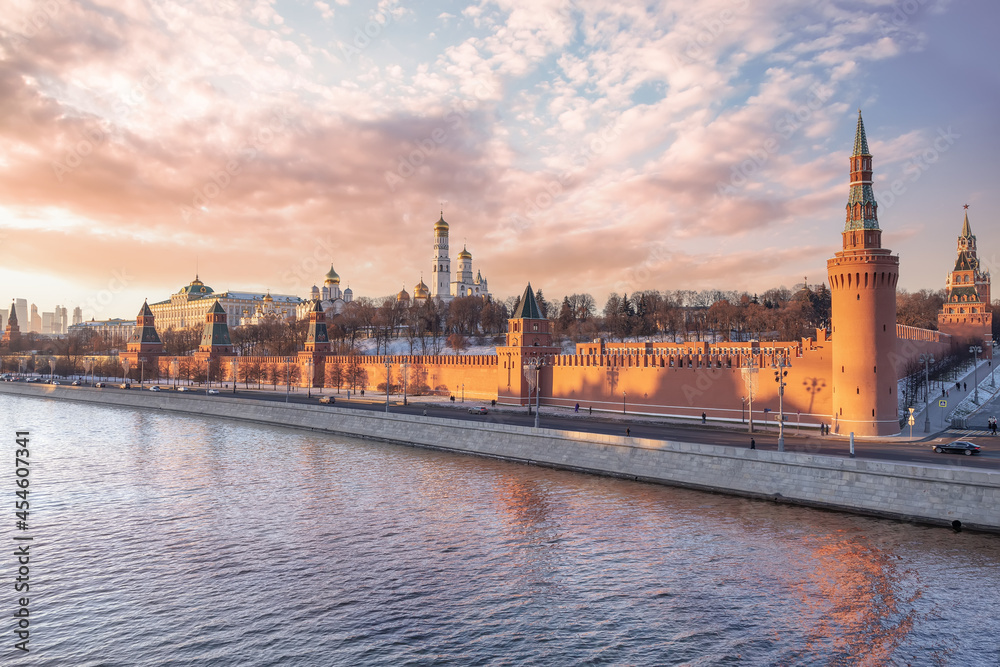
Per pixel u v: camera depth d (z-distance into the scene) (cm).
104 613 2912
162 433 8381
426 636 2688
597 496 4719
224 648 2605
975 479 3741
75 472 5775
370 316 19800
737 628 2730
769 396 7044
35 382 16312
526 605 2956
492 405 9606
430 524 4106
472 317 18525
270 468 5894
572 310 18500
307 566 3431
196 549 3703
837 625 2747
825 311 13825
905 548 3522
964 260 13600
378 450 6925
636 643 2617
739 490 4647
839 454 4919
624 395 8575
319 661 2505
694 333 15688
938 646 2580
